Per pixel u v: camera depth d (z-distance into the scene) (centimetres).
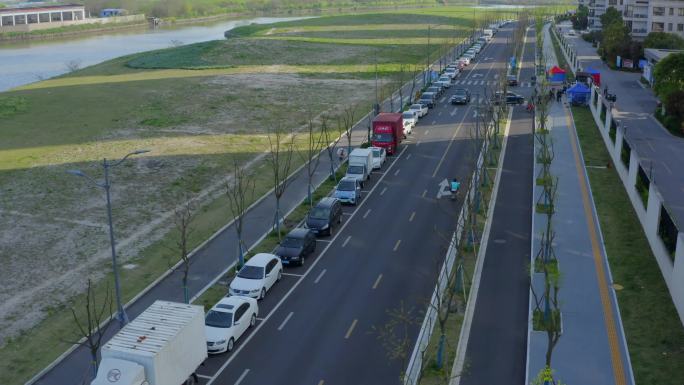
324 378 3334
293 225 5434
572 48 15912
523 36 19025
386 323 3866
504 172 6775
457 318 3878
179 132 8419
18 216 5597
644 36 15612
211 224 5503
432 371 3331
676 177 6369
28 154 7338
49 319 4028
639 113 9400
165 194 6212
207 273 4612
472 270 4525
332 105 10138
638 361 3372
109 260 4828
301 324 3884
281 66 13662
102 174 6662
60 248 5019
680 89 8419
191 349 3150
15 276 4584
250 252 4906
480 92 11275
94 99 10200
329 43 16975
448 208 5778
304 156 7475
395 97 10744
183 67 13400
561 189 6134
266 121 9088
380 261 4741
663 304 3931
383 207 5859
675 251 3997
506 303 4056
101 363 2877
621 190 6066
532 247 4859
